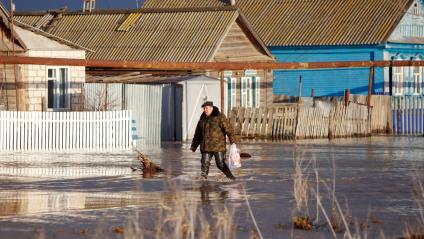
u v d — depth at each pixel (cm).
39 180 2408
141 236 1348
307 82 6306
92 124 3678
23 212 1802
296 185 1867
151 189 2212
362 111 4684
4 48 4094
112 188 2233
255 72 5191
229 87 5034
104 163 2936
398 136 4712
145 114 4109
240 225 1658
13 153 3350
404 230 1616
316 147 3794
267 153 3428
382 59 6056
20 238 1498
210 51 4888
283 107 4444
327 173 2638
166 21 5203
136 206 1892
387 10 6256
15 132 3538
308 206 1923
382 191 2202
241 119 4506
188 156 3269
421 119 5031
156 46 5025
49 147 3588
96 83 4141
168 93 4306
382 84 6062
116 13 5425
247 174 2594
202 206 1903
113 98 4084
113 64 4059
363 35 6100
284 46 6250
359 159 3158
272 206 1914
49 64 3819
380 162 3033
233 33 5178
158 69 4716
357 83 6156
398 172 2677
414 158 3209
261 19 6519
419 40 6425
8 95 4062
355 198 2070
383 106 4947
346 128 4600
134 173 2606
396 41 6128
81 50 4284
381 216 1786
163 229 1570
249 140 4294
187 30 5084
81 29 5366
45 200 1992
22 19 5619
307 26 6338
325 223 1684
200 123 2455
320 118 4500
